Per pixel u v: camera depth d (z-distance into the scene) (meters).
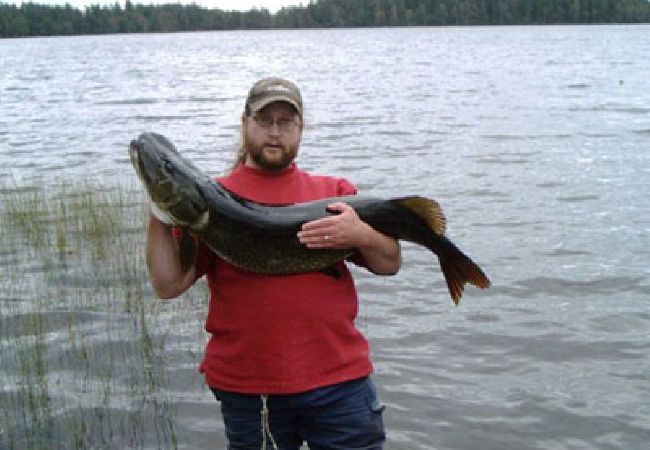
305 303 3.58
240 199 3.65
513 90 34.81
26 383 5.84
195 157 17.89
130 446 5.07
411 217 3.77
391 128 22.61
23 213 11.25
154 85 46.88
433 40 112.31
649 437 5.18
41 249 9.42
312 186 3.89
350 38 133.38
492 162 15.78
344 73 52.56
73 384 5.88
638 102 27.75
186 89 43.03
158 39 162.38
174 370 6.14
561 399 5.68
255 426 3.65
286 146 3.71
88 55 94.12
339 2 199.62
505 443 5.14
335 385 3.61
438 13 179.38
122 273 8.52
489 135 20.28
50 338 6.75
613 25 170.88
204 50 102.44
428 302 7.71
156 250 3.55
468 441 5.16
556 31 136.75
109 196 12.72
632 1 168.00
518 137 19.66
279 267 3.60
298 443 3.84
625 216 10.92
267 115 3.69
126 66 70.00
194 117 28.31
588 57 62.06
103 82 50.56
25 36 187.62
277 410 3.63
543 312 7.38
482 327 7.03
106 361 6.28
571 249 9.34
